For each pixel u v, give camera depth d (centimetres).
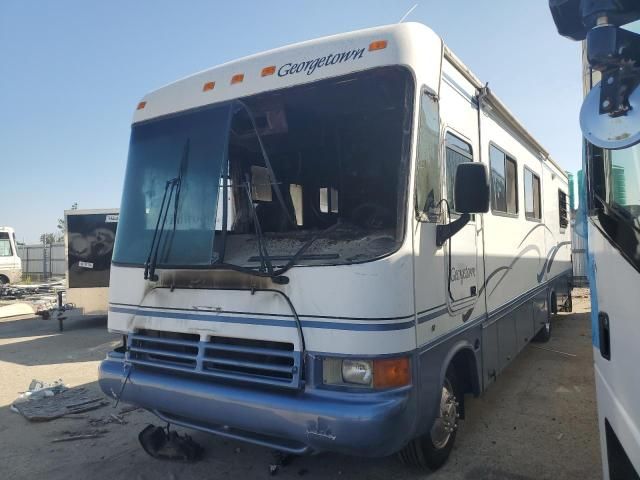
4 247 2245
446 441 409
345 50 353
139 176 416
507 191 582
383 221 372
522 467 411
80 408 577
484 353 468
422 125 345
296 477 402
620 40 174
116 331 413
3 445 486
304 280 324
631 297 196
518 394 592
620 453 228
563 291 1001
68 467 435
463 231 422
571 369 693
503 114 563
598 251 248
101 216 1206
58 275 2944
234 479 402
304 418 308
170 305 381
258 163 425
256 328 341
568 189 1077
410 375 318
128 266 406
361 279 309
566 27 214
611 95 177
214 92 397
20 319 1432
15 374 764
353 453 303
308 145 412
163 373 379
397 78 342
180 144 400
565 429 487
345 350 309
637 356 190
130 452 460
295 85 363
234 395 334
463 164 342
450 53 405
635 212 192
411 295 323
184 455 433
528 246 672
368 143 387
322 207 404
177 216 384
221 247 375
